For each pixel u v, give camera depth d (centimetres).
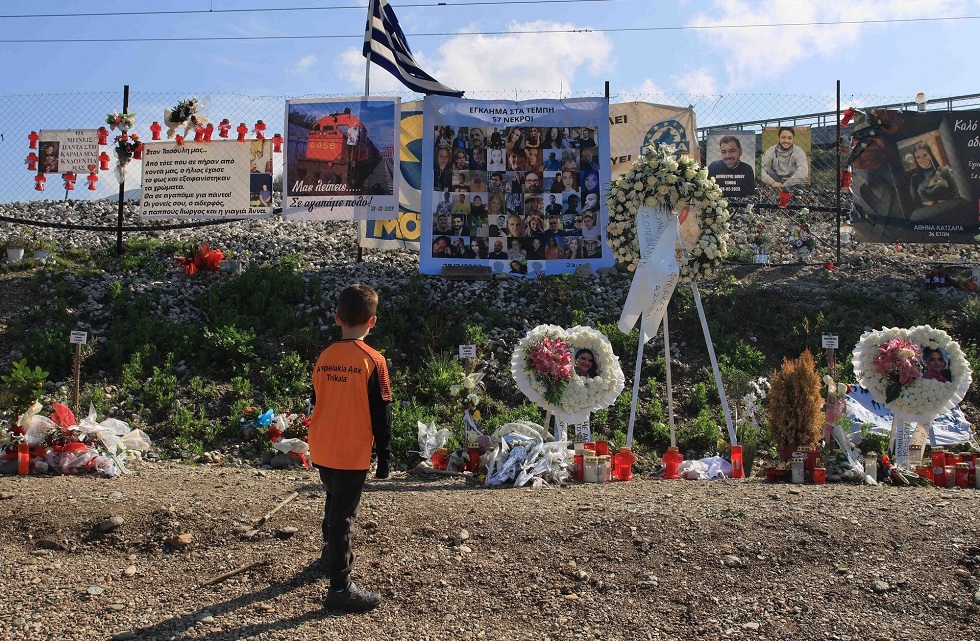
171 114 1470
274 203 1752
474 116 1482
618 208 991
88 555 595
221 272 1461
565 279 1441
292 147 1466
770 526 622
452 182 1473
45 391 1124
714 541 599
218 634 484
